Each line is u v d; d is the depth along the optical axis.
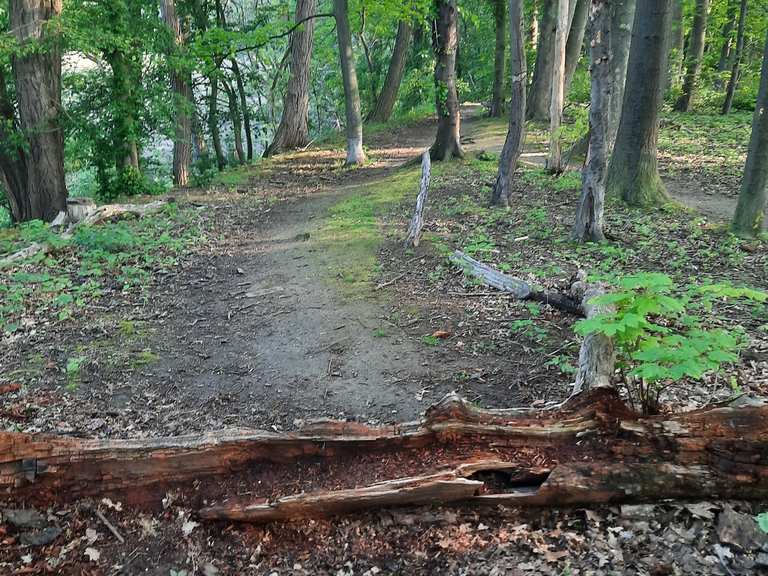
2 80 14.23
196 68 18.41
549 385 5.18
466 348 6.06
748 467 3.35
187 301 8.19
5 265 9.25
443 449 3.73
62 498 3.59
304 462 3.78
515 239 9.67
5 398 5.48
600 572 3.04
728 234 9.30
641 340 3.80
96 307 7.90
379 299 7.59
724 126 19.58
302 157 20.56
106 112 16.52
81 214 12.09
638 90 10.93
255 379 5.89
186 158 19.00
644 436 3.52
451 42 15.84
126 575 3.29
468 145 20.33
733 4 23.25
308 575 3.27
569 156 15.77
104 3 14.95
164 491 3.68
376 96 31.77
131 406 5.37
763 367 5.02
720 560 3.04
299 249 10.12
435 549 3.33
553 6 22.80
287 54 23.45
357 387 5.54
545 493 3.41
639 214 10.70
